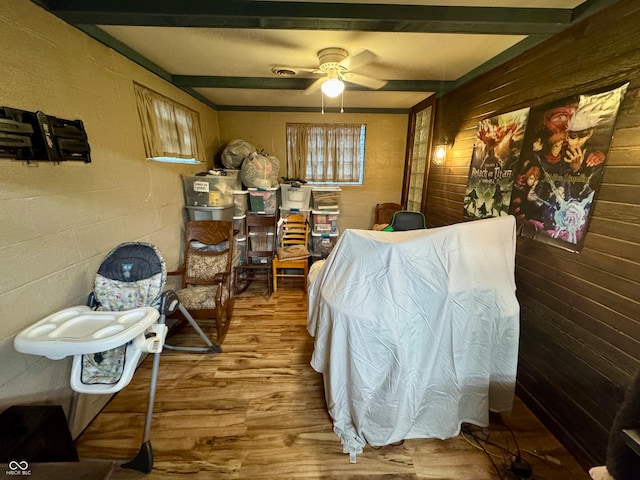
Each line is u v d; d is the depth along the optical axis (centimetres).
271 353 227
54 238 141
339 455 147
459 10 143
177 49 199
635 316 119
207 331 257
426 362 136
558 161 156
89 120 163
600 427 134
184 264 255
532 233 175
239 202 332
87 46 161
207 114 345
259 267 333
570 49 148
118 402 178
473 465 143
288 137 386
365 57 183
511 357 147
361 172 403
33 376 133
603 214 131
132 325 124
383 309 129
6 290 119
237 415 170
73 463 100
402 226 289
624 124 122
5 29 116
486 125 221
